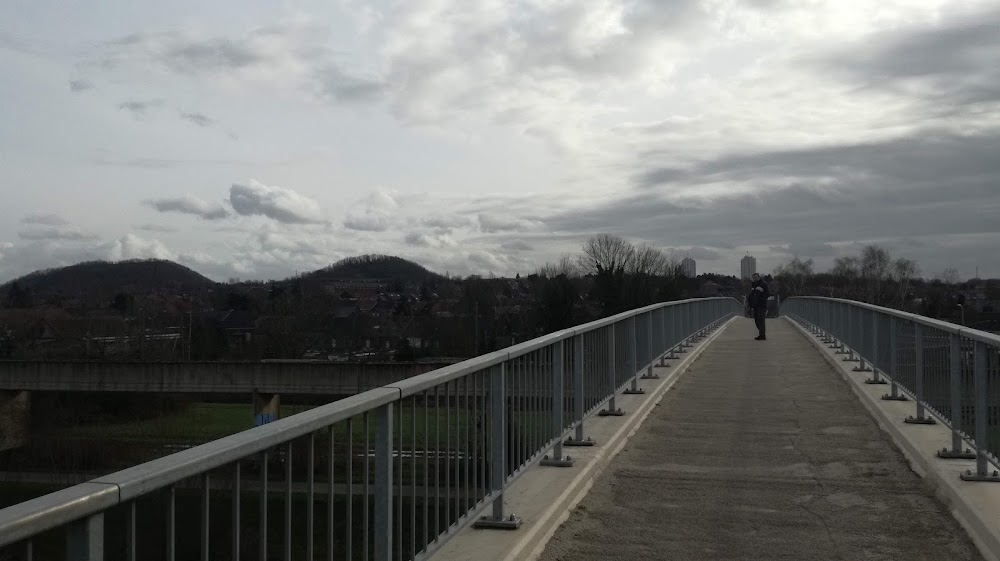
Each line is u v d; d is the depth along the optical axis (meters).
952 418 7.47
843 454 8.36
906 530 5.91
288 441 2.96
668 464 8.00
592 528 6.03
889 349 11.32
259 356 50.22
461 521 4.71
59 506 1.87
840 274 76.31
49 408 40.84
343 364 37.62
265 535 2.76
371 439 3.93
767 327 32.47
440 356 49.00
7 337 49.72
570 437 8.15
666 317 15.73
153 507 2.56
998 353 6.23
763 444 8.89
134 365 39.06
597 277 59.97
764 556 5.42
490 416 5.45
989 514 5.58
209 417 40.97
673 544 5.68
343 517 4.57
